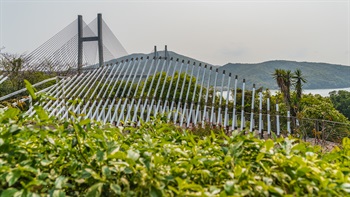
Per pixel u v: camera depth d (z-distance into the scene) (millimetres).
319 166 1442
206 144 1733
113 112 8211
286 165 1294
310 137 6711
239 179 1187
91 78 9031
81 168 1276
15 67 12781
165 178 1195
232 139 1530
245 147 1497
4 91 10586
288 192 1208
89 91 8430
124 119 7633
